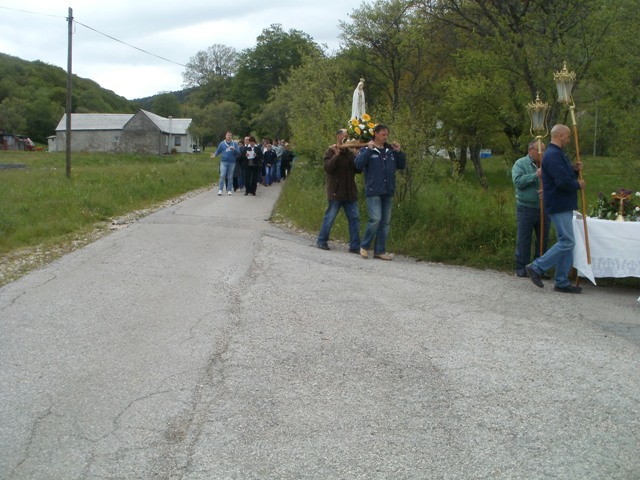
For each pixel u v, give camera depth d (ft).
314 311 21.94
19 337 18.81
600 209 30.81
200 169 95.66
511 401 15.25
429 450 13.03
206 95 321.32
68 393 15.20
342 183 33.91
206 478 11.96
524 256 29.55
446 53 91.71
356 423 14.07
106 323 20.21
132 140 251.19
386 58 95.14
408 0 81.00
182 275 26.53
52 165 121.70
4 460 12.41
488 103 70.03
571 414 14.66
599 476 12.25
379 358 17.75
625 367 17.53
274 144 89.86
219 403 14.87
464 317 21.91
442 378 16.47
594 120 65.92
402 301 23.70
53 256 30.25
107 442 13.12
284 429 13.75
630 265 27.45
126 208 48.06
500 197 37.65
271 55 243.40
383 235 32.83
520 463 12.63
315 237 39.19
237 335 19.34
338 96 85.71
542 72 62.64
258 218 45.98
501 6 68.59
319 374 16.60
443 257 32.96
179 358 17.46
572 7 60.90
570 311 23.50
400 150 33.22
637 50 59.31
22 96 321.52
